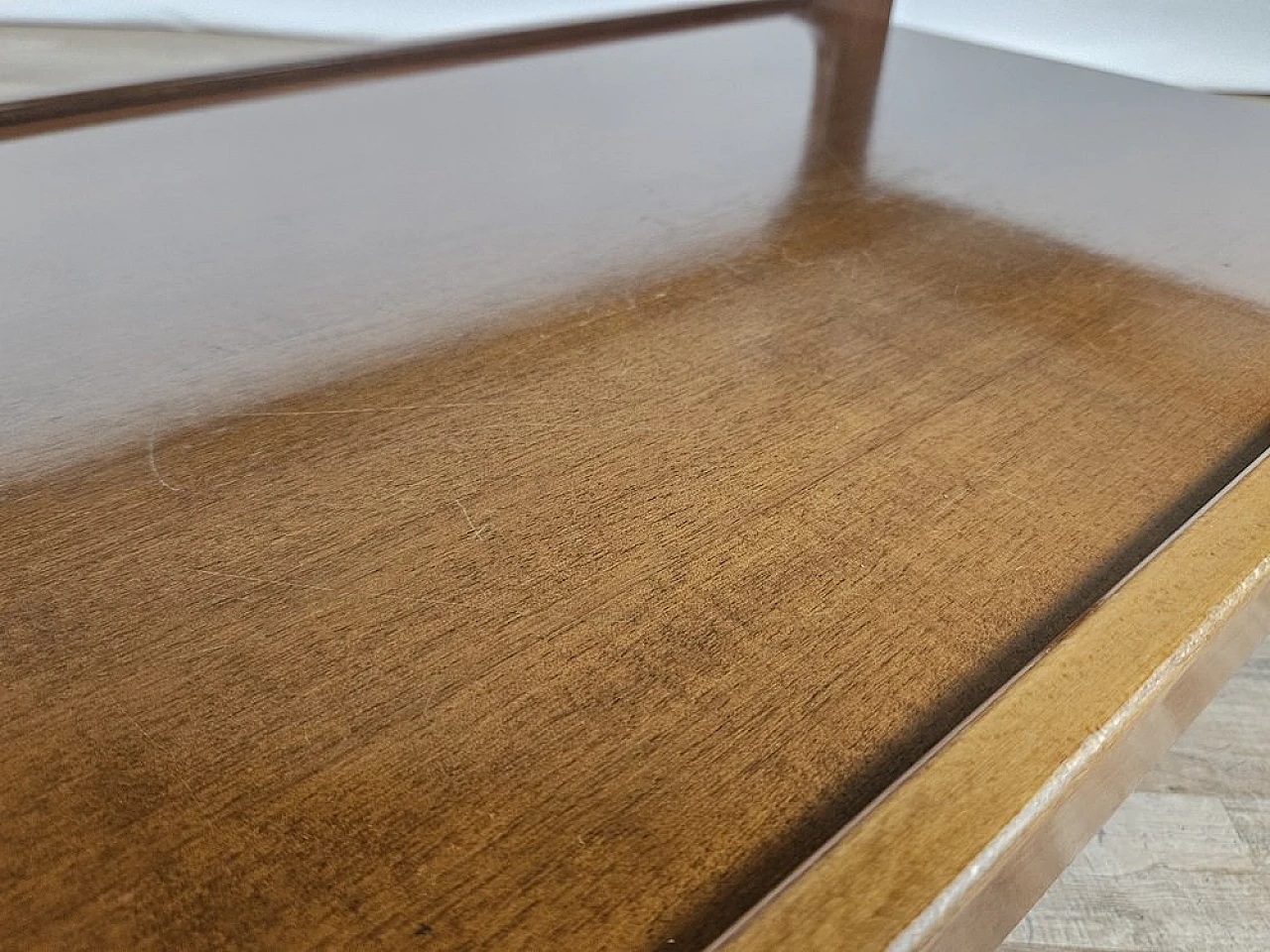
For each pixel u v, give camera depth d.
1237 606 0.42
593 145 0.86
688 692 0.38
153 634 0.38
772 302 0.64
